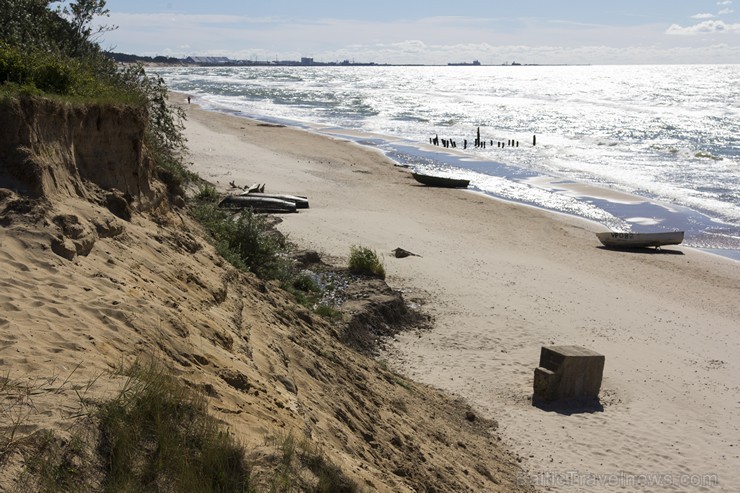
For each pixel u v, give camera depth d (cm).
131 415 482
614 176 4216
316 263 1977
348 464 652
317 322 1332
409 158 4800
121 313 663
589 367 1370
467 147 5500
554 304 1916
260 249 1602
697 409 1357
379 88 14962
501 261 2306
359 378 1116
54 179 905
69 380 513
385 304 1678
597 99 11462
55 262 725
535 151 5288
